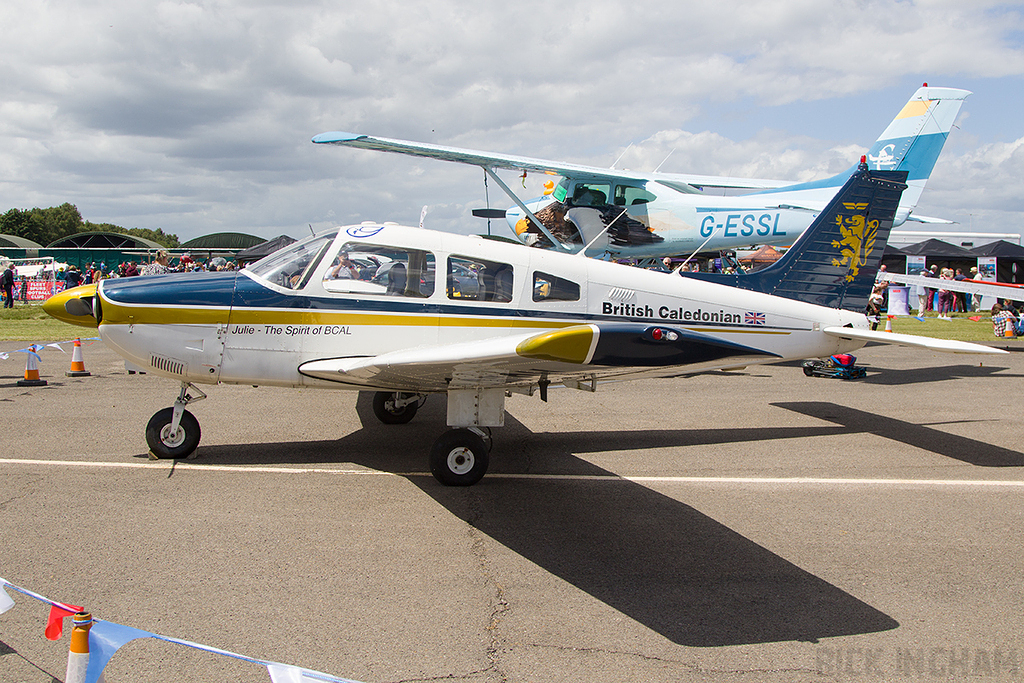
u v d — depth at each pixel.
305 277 5.21
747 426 6.94
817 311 6.59
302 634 2.87
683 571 3.58
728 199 12.78
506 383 4.82
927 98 14.41
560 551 3.80
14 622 2.88
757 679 2.64
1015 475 5.32
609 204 12.98
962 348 5.43
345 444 5.99
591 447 6.10
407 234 5.45
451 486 4.91
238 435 6.24
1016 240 26.70
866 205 6.81
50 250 46.31
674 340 3.51
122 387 8.37
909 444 6.24
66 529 3.89
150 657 2.67
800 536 4.07
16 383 8.46
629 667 2.70
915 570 3.62
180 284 5.11
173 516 4.15
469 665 2.68
